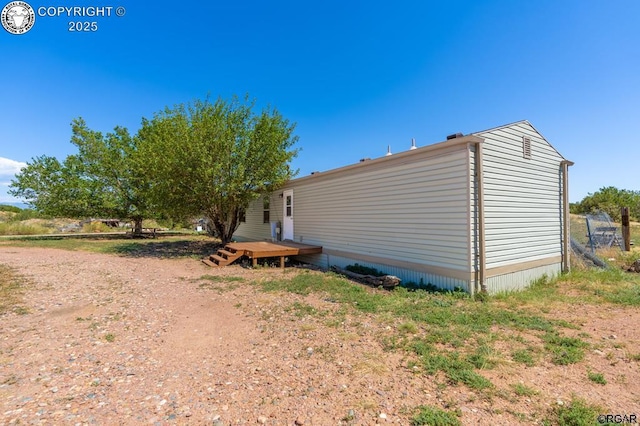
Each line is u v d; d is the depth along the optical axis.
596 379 2.79
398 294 6.05
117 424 2.23
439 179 6.39
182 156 10.98
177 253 12.81
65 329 4.32
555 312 4.96
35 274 8.01
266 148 11.84
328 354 3.41
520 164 7.05
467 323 4.32
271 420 2.27
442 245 6.32
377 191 7.98
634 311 5.00
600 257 10.28
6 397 2.60
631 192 26.19
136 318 4.80
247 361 3.31
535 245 7.43
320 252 10.18
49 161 17.91
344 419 2.26
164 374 3.05
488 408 2.35
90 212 18.44
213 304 5.52
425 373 2.93
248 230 15.59
